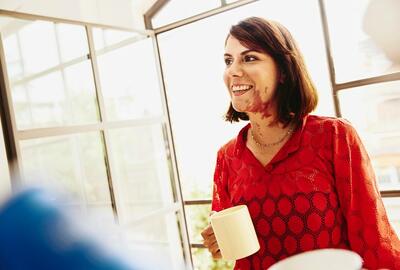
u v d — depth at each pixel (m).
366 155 0.93
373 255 0.83
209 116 2.95
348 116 2.26
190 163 3.00
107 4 2.58
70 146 2.50
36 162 2.28
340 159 0.91
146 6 2.86
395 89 2.12
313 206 0.92
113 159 2.40
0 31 1.90
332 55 2.24
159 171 2.92
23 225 0.12
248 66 0.97
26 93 2.17
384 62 2.12
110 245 0.13
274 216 0.96
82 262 0.12
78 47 2.41
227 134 2.93
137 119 2.61
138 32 2.72
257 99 0.98
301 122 0.99
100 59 2.46
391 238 0.86
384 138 2.21
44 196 0.13
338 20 2.21
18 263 0.12
